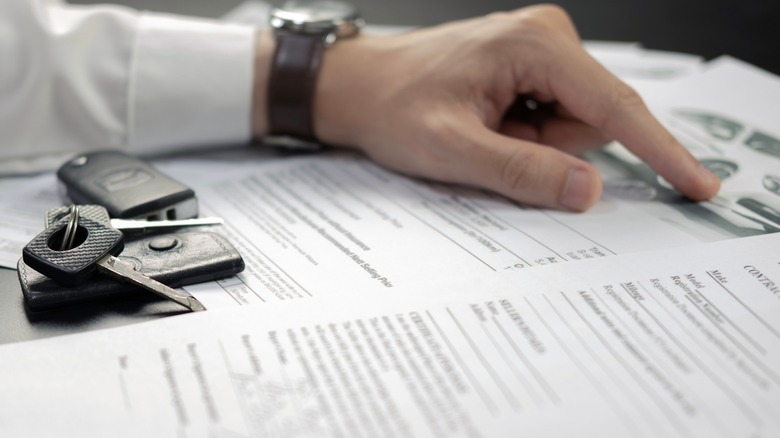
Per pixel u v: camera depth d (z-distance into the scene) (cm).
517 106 64
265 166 62
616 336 38
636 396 35
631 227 50
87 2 97
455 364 37
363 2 99
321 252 48
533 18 60
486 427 33
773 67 87
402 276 45
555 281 43
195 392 35
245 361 37
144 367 36
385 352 37
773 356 37
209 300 42
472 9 99
